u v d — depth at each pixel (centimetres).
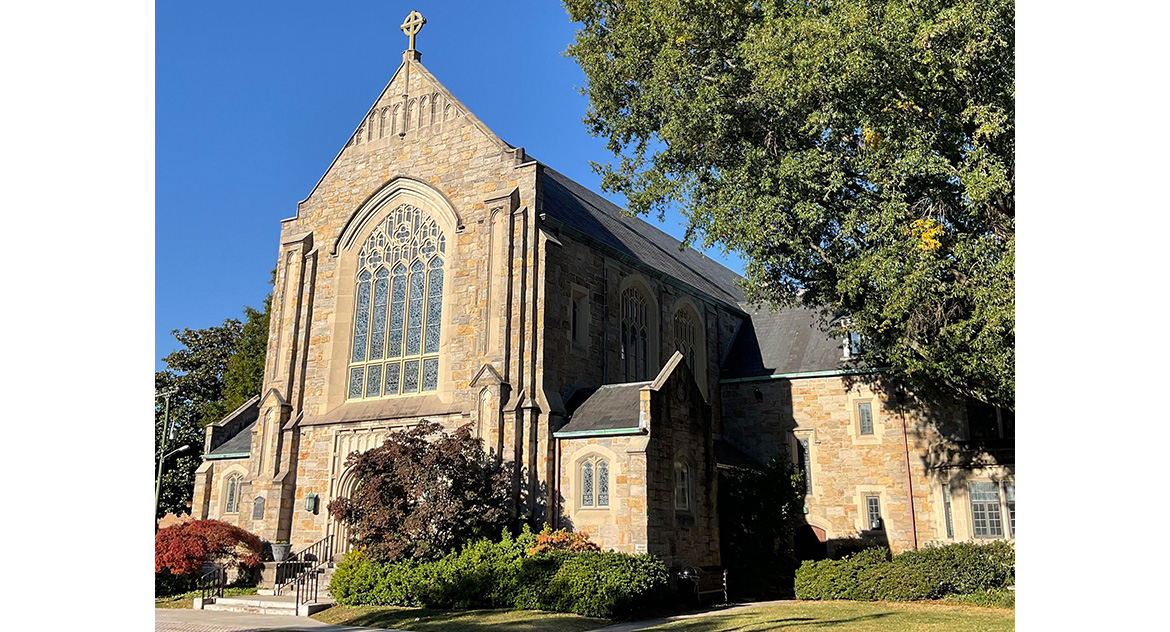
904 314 2098
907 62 1764
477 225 2659
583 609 1938
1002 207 1822
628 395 2459
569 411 2494
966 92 1798
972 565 2305
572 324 2644
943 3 1720
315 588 2300
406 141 2938
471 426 2434
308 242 3062
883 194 1967
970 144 1902
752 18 2203
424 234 2814
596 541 2269
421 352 2702
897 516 3092
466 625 1823
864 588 2348
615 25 2528
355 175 3030
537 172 2609
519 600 2031
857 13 1745
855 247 2144
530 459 2367
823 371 3334
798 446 3341
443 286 2702
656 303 3161
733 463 3031
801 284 2445
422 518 2219
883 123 1902
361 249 2966
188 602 2434
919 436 3117
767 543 2775
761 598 2567
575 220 2869
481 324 2539
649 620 1931
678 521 2356
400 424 2620
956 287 1891
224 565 2659
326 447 2759
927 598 2270
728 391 3547
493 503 2294
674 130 2241
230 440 3212
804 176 2014
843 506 3194
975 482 2966
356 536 2584
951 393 2470
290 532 2755
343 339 2892
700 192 2388
